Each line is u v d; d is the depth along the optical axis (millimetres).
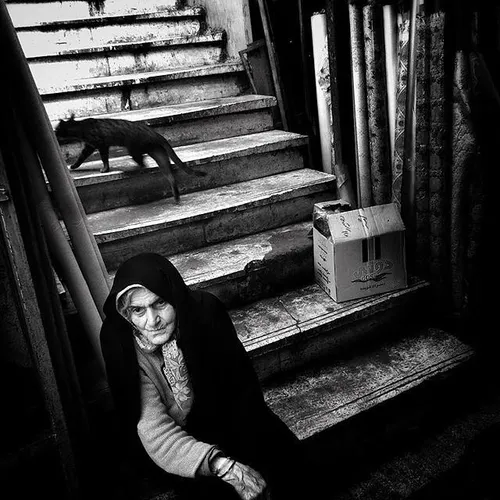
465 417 2520
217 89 4246
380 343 2785
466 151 2574
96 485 1996
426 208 2803
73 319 2336
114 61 4281
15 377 1726
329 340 2645
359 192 3162
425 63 2562
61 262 2020
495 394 2656
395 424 2434
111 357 1622
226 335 1731
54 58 4070
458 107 2557
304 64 3604
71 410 1981
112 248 2713
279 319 2596
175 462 1567
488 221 2693
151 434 1594
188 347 1608
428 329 2893
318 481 2160
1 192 1576
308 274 2943
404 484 2195
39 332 1703
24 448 1635
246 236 3076
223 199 3076
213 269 2664
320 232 2729
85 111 3828
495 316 2857
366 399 2355
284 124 3924
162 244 2838
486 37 2551
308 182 3227
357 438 2344
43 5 4453
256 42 3934
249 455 1803
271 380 2535
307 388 2459
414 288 2801
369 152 3061
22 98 1847
